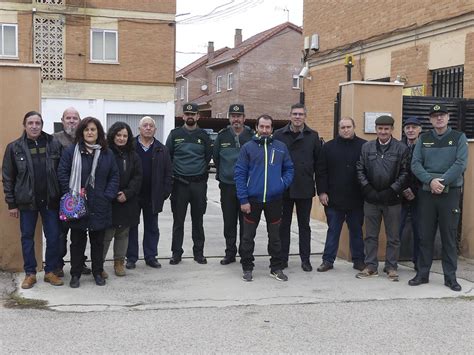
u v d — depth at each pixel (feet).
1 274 23.31
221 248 29.27
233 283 22.65
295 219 38.55
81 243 21.53
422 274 22.77
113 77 79.66
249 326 17.60
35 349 15.51
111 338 16.39
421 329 17.52
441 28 37.55
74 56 77.87
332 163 24.34
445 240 22.30
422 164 22.27
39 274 23.40
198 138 25.58
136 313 18.75
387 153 23.02
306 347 15.90
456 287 21.99
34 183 20.99
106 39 79.15
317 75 53.11
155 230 25.16
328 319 18.39
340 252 27.40
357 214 24.58
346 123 24.03
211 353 15.37
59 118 78.13
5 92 22.93
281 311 19.20
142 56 80.43
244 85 131.34
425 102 27.99
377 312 19.20
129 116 80.89
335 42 50.19
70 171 21.09
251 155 22.84
